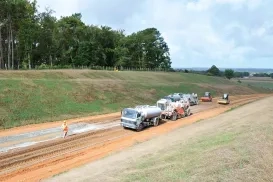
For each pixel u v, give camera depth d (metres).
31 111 35.44
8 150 22.78
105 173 15.00
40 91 42.16
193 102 54.66
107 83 57.59
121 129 32.16
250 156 15.92
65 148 24.19
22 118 32.91
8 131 28.45
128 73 80.06
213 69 148.38
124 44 124.00
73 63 98.12
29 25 76.06
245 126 25.20
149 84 69.06
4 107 34.09
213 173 13.80
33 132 28.52
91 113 40.19
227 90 90.06
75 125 32.69
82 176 15.27
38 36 77.88
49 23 82.44
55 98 41.75
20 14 73.25
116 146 25.19
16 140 25.50
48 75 53.25
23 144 24.55
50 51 86.56
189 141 21.61
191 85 83.06
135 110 31.64
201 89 81.62
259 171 14.39
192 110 47.81
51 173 18.14
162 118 38.53
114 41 121.00
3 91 37.81
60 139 26.77
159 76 88.38
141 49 130.00
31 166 19.75
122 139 27.94
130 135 29.70
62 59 95.06
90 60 99.88
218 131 24.73
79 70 66.69
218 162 15.07
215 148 17.67
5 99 36.00
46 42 82.31
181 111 39.66
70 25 100.75
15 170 18.91
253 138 19.48
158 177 13.61
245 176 13.70
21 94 38.97
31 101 38.09
